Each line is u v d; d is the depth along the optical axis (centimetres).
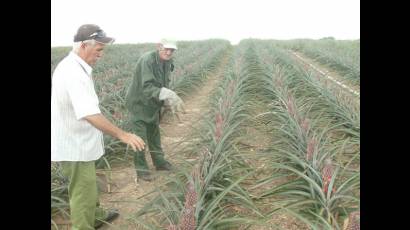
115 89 807
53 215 372
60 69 278
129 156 529
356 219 243
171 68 470
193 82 1062
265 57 1322
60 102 278
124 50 2144
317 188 327
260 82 893
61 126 283
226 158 403
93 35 279
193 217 260
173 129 680
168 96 400
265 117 655
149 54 412
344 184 328
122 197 413
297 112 529
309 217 334
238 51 1808
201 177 350
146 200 401
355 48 1759
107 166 491
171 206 306
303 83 871
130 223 355
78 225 306
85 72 283
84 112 268
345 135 551
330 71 1356
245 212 359
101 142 318
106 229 350
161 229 306
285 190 379
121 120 579
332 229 271
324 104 683
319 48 1859
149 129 452
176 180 356
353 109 572
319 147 424
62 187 389
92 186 305
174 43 400
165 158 515
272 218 349
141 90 420
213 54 1694
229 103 609
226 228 327
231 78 885
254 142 556
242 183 417
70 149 287
